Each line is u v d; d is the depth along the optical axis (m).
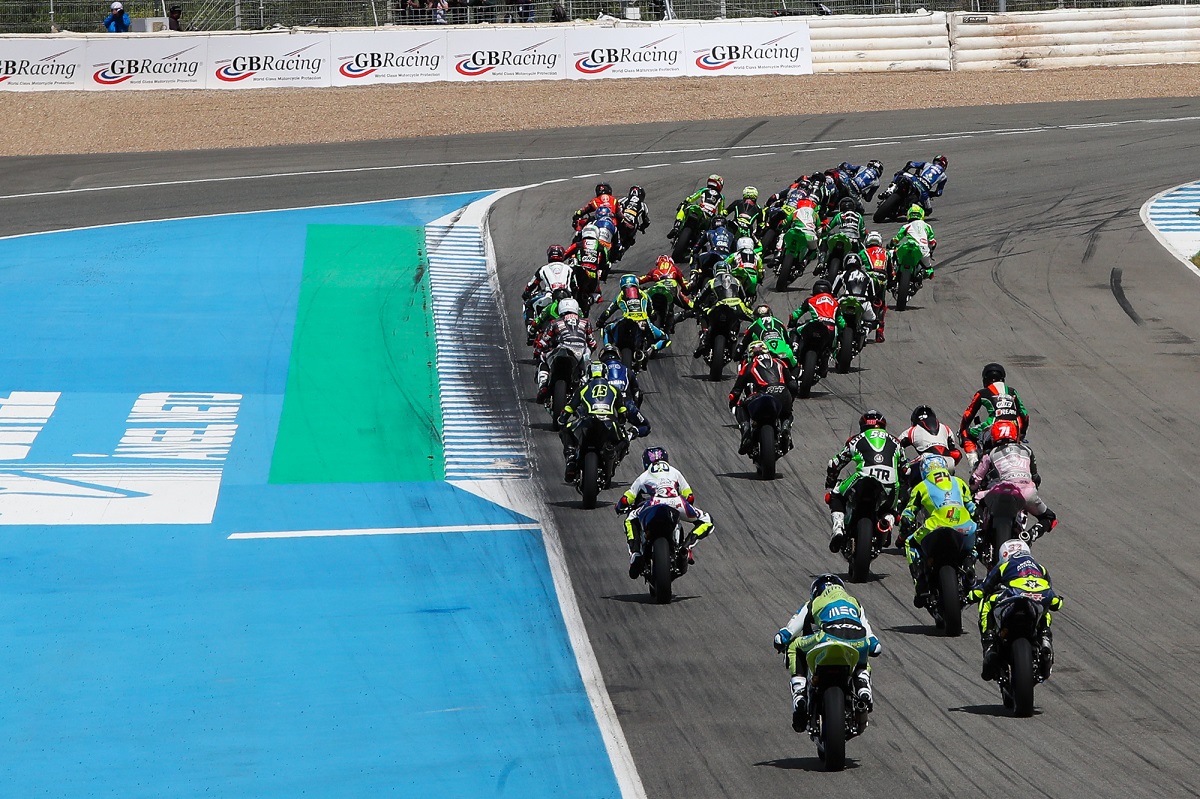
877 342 82.44
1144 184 121.00
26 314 89.69
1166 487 59.38
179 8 173.25
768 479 62.03
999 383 54.38
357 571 53.66
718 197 97.38
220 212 117.19
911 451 64.69
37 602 50.97
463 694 41.97
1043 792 32.44
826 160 130.75
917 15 165.62
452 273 100.31
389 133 146.00
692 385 77.56
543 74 160.00
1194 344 81.62
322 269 100.81
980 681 40.12
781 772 34.50
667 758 36.28
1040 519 47.75
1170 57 167.25
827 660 32.84
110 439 70.19
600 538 56.34
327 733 39.59
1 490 63.06
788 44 163.00
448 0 168.88
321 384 78.81
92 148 142.88
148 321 89.06
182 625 48.62
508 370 81.62
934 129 143.25
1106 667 40.84
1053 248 103.62
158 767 37.72
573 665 43.62
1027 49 166.62
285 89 158.25
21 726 40.59
